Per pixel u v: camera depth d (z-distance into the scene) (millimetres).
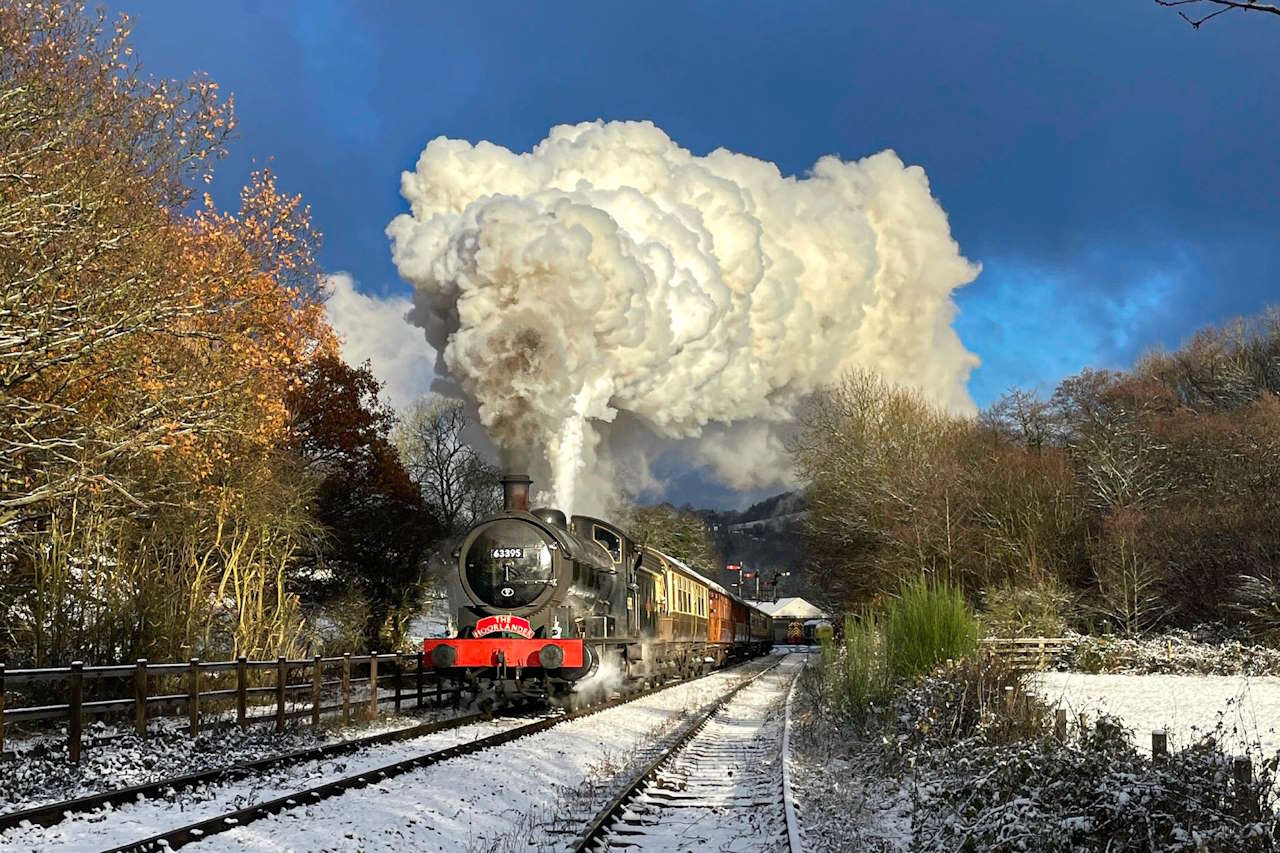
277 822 8930
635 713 19469
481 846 8383
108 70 17531
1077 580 41344
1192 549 37906
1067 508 42000
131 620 17422
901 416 44219
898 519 41188
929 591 16781
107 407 18594
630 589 24234
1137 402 47625
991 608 37000
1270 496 37406
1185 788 7090
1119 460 42906
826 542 45719
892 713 14164
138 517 21016
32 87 15961
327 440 33812
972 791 9094
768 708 22422
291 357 23172
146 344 18250
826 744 15414
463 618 20203
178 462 20250
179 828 8195
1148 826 6898
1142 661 30594
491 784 11188
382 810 9539
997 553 40156
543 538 19953
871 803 10727
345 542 33719
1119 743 8750
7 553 18234
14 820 8492
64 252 16203
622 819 9633
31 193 15734
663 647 27969
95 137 17047
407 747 13875
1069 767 8172
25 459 18688
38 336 15312
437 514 41781
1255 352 51562
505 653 19047
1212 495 40000
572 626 20234
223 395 18516
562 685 19859
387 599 35281
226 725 14922
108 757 11953
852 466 43406
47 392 18141
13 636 17297
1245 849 6543
